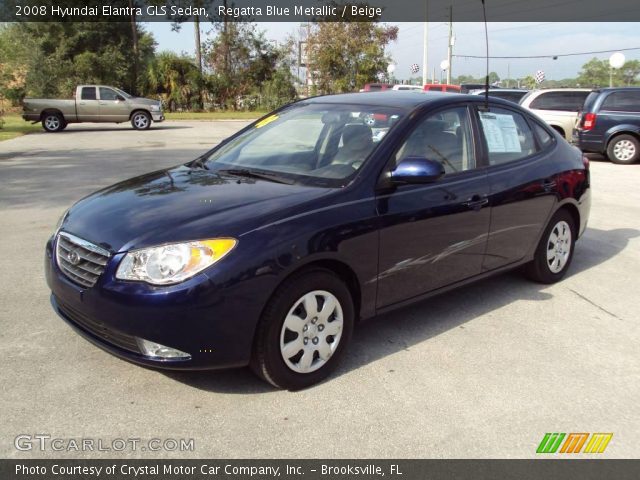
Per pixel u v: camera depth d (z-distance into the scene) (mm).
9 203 8336
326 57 35500
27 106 22344
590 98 14164
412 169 3555
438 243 3998
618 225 7637
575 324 4430
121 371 3496
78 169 11805
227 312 2990
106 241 3131
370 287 3641
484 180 4344
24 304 4504
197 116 33469
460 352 3898
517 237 4734
